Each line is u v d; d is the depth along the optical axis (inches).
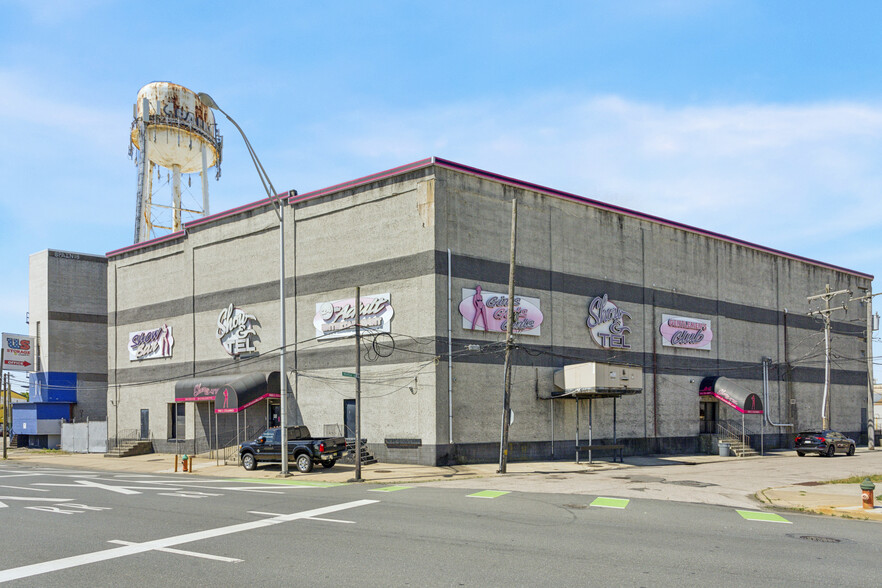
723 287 1670.8
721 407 1631.4
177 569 384.5
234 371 1455.5
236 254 1481.3
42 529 523.5
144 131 1977.1
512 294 1040.8
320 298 1307.8
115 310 1769.2
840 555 424.2
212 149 2161.7
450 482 898.7
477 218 1204.5
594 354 1365.7
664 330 1508.4
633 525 531.2
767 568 384.8
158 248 1669.5
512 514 587.5
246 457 1139.9
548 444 1264.8
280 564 393.4
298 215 1358.3
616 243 1439.5
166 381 1608.0
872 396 1909.4
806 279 1932.8
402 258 1184.2
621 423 1397.6
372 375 1206.9
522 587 341.4
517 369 1234.0
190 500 700.7
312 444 1060.5
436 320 1122.7
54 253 2215.8
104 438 1819.6
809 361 1895.9
